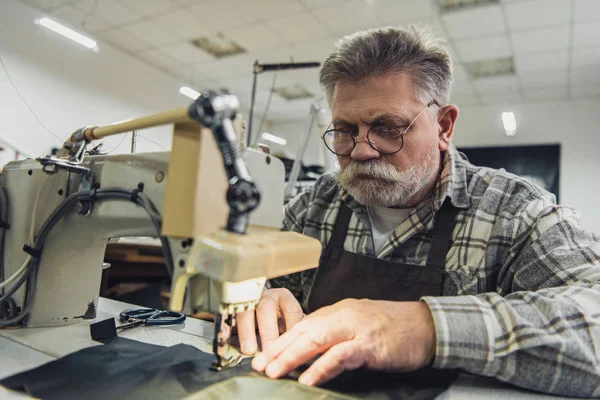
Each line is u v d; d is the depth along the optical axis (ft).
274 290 2.38
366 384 1.62
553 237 2.37
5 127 11.73
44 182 2.24
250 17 12.19
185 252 1.49
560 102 17.71
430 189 2.96
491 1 10.38
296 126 24.11
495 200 2.85
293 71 16.07
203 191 1.42
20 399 1.40
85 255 2.40
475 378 1.79
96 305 2.52
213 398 1.42
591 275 2.02
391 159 2.66
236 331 2.31
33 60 12.51
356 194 2.85
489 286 2.68
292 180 5.67
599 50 12.61
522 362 1.60
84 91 14.20
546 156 17.63
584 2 10.07
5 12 11.73
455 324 1.65
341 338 1.61
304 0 11.05
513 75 15.15
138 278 5.75
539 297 1.77
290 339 1.73
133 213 1.84
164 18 12.69
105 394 1.43
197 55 15.66
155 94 17.19
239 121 1.52
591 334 1.61
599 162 16.75
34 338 2.08
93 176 2.03
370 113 2.60
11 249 2.31
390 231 3.13
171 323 2.45
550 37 11.94
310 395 1.46
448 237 2.77
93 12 12.53
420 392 1.56
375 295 2.63
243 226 1.40
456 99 18.33
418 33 2.70
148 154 1.80
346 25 12.24
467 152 19.20
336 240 3.15
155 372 1.64
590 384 1.56
